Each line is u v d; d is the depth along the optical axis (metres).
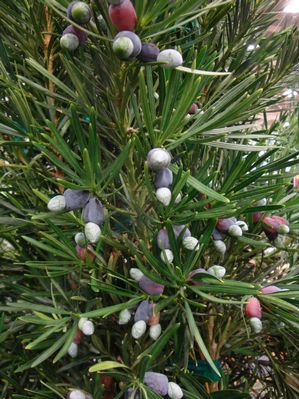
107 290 0.16
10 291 0.23
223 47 0.24
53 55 0.21
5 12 0.20
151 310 0.16
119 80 0.16
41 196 0.16
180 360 0.19
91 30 0.15
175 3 0.13
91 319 0.20
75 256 0.17
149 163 0.14
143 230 0.19
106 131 0.18
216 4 0.14
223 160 0.23
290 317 0.16
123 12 0.13
